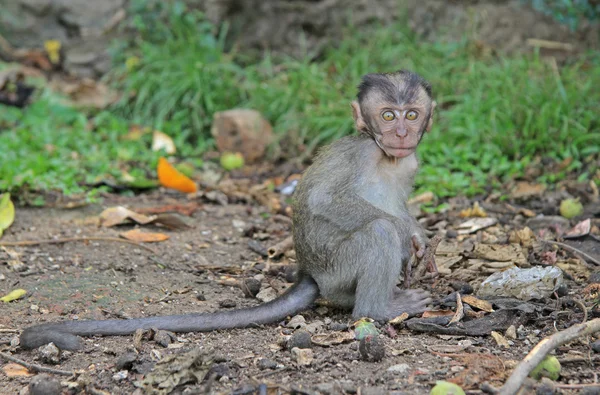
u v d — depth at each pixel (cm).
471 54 1392
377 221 723
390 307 733
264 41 1484
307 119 1284
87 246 922
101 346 678
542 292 752
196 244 951
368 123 748
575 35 1448
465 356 644
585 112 1210
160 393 593
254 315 720
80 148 1255
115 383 619
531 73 1307
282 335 702
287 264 890
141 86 1394
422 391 594
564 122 1187
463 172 1162
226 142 1284
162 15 1471
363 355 641
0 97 1379
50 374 635
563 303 747
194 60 1388
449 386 568
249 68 1401
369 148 753
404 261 766
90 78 1493
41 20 1528
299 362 635
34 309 762
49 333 669
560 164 1145
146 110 1366
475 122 1230
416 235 745
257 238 979
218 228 1010
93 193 1082
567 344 665
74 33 1513
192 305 782
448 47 1399
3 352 675
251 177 1217
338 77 1386
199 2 1468
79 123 1335
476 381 604
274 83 1367
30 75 1465
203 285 834
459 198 1084
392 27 1443
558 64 1405
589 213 1002
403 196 788
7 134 1280
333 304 780
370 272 721
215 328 705
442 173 1135
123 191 1128
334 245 741
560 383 609
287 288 827
